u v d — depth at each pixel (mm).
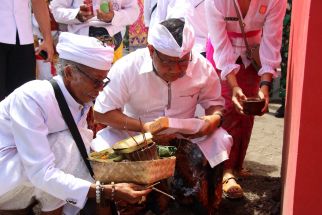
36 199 2645
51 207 2562
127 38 6621
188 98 3012
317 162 1788
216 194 2990
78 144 2512
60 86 2436
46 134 2406
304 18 2006
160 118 2777
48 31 3838
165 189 2959
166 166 2461
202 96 3109
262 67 3275
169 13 3924
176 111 3021
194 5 3789
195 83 2963
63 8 4137
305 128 1775
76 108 2480
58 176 2350
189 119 2855
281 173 3637
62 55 2393
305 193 1825
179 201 3025
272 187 3594
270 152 4621
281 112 5914
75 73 2377
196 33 3814
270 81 3242
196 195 2947
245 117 3529
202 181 2932
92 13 4117
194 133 2854
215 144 2920
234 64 3301
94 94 2443
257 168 4168
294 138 2105
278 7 3209
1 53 3580
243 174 3777
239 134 3553
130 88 2902
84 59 2326
